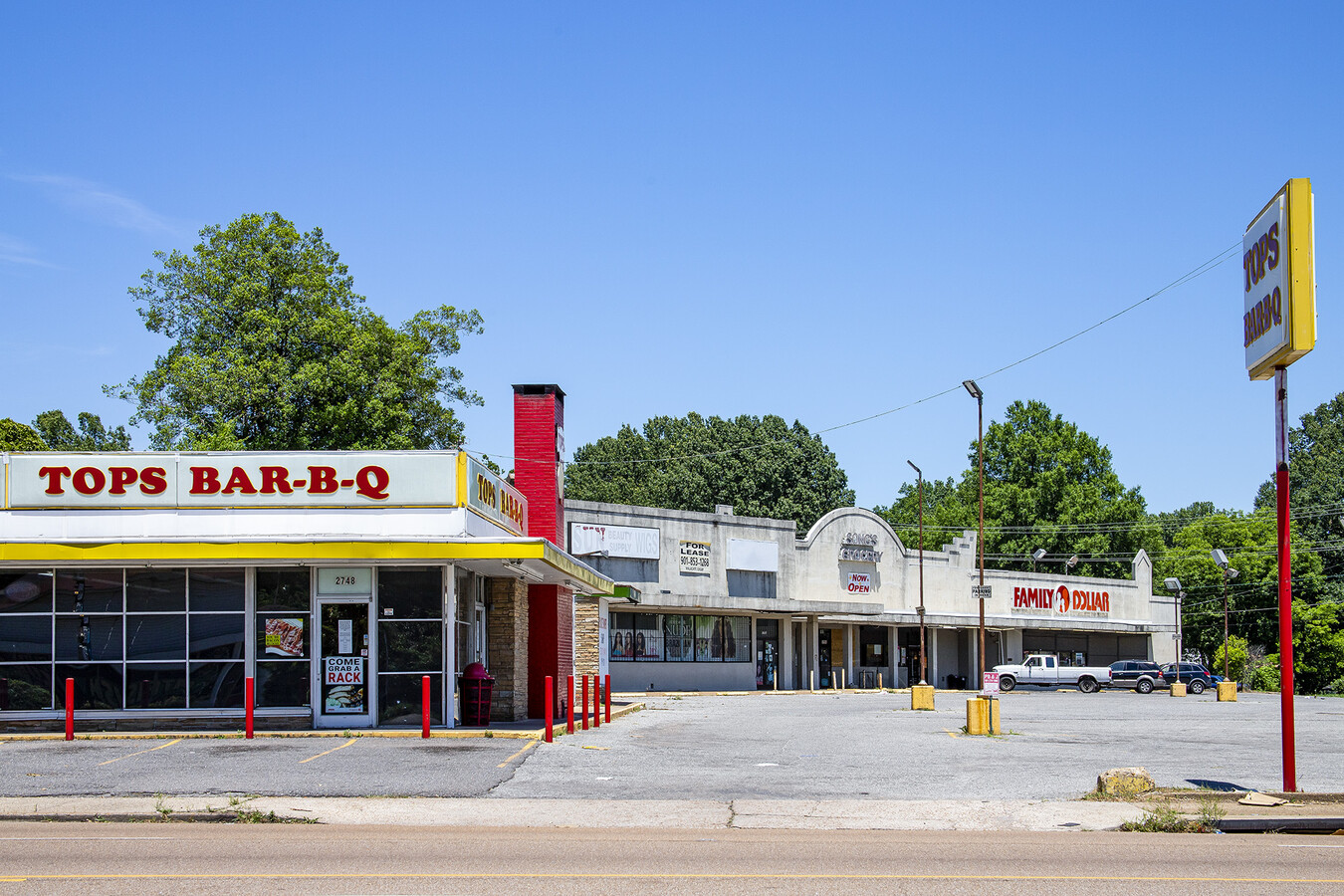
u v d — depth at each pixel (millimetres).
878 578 57125
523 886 9336
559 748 20203
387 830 12727
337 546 21938
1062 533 85375
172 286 42719
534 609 28188
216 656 22641
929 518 90125
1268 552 85750
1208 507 112500
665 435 99375
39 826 12914
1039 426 90500
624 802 14859
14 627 22625
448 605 22609
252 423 41656
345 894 8992
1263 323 15773
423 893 9047
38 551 22109
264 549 21922
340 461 23156
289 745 19984
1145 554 71938
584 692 24719
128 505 23016
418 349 45125
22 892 9016
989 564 84812
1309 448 109438
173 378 40375
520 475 29422
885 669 59219
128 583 22750
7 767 17031
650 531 46906
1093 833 13031
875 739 24203
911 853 11227
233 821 13445
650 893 9094
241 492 23109
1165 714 35406
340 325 42562
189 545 21969
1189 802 15023
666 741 22812
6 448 42656
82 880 9484
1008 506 87062
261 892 9047
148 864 10258
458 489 23062
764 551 51500
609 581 32281
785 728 27094
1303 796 14789
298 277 42500
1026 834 12898
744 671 50938
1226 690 47125
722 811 14289
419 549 21984
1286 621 15531
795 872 10055
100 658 22562
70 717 21109
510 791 15516
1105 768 18953
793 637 53469
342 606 22719
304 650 22656
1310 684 81062
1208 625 87875
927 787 16469
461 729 22328
